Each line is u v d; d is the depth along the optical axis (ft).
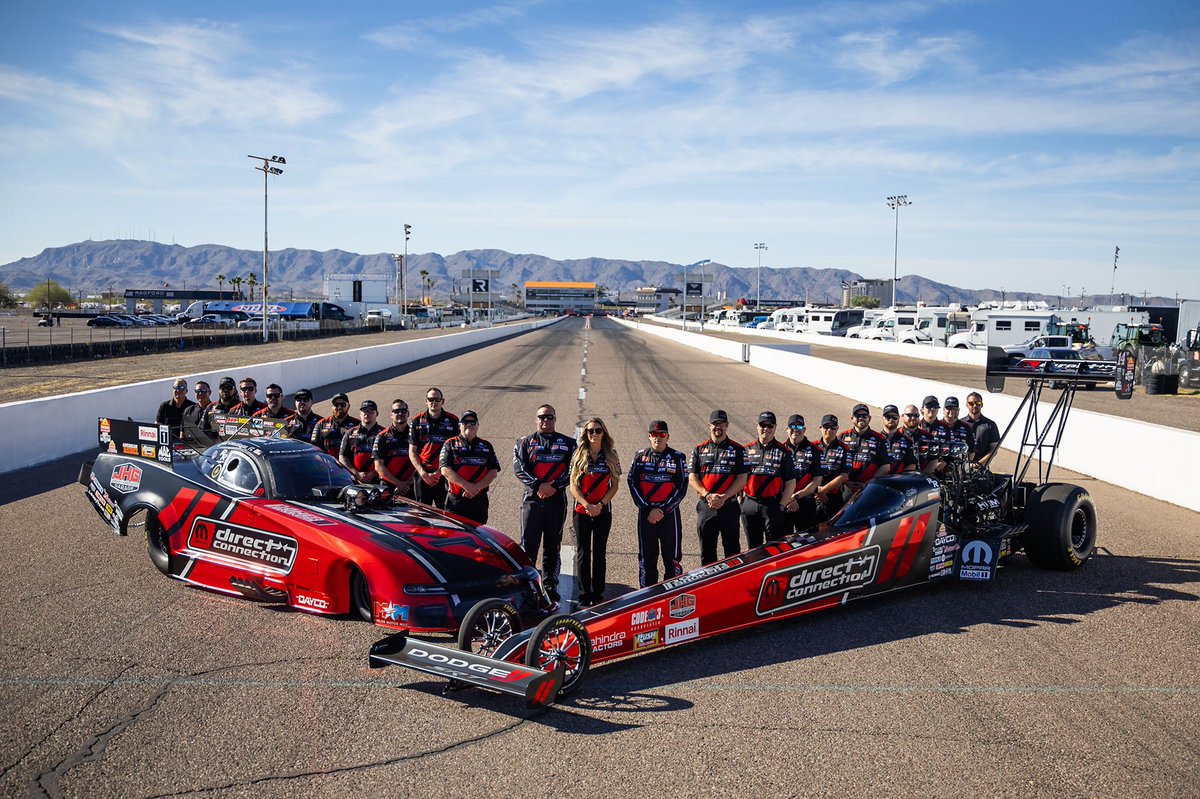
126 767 15.01
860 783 14.75
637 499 24.00
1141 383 93.45
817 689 18.70
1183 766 15.51
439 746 15.92
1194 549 30.60
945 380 96.37
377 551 20.94
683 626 20.18
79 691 18.06
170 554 25.55
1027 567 28.50
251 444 25.61
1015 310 151.64
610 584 26.04
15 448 42.37
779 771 15.12
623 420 61.46
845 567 22.91
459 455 26.32
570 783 14.62
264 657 19.99
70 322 279.69
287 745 15.88
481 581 21.12
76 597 23.98
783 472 25.59
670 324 402.31
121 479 26.89
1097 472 44.47
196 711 17.21
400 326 315.37
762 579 21.43
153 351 137.90
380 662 18.08
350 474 26.48
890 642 21.61
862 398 75.92
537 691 16.43
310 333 220.84
